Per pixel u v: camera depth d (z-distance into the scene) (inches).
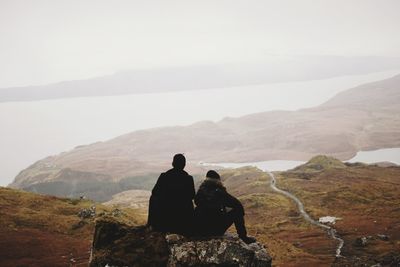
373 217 5954.7
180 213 525.0
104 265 513.0
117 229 550.0
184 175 535.5
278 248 4180.6
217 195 522.9
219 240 514.6
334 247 4030.5
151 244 524.1
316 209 7007.9
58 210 4980.3
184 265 498.0
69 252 3314.5
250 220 6894.7
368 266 2292.1
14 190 5816.9
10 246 3417.8
